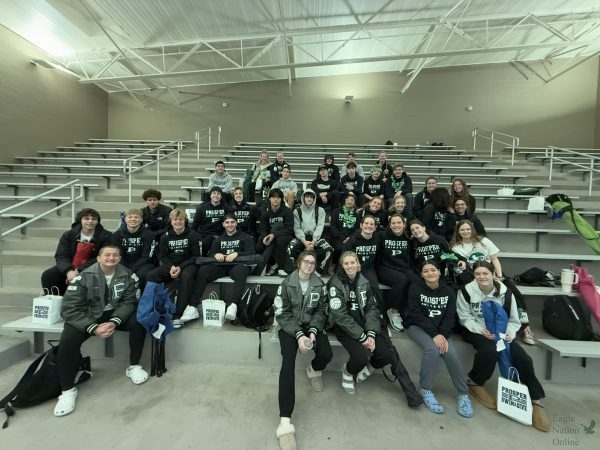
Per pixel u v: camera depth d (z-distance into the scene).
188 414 2.17
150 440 1.93
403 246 3.22
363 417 2.19
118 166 7.39
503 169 7.57
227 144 11.42
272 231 3.78
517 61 10.79
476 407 2.34
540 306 3.30
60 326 2.66
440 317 2.54
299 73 10.99
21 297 3.28
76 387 2.43
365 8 7.17
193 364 2.84
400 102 11.18
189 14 6.90
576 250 4.29
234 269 3.23
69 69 9.45
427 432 2.05
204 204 4.10
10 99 7.88
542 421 2.09
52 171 7.46
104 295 2.55
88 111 10.52
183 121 11.43
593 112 10.59
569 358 2.66
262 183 5.55
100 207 5.08
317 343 2.45
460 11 7.67
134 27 7.29
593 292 2.84
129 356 2.88
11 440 1.90
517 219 4.90
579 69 10.63
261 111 11.38
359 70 11.04
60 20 7.23
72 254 3.20
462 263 2.93
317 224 3.97
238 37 7.86
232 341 2.85
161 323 2.68
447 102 11.08
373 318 2.52
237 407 2.26
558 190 6.01
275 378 2.65
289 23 7.43
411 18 7.70
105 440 1.92
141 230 3.36
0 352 2.63
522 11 7.87
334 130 11.32
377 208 4.04
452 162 8.30
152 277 3.08
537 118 10.80
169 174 7.07
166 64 9.43
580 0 7.48
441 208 3.84
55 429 2.00
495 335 2.40
